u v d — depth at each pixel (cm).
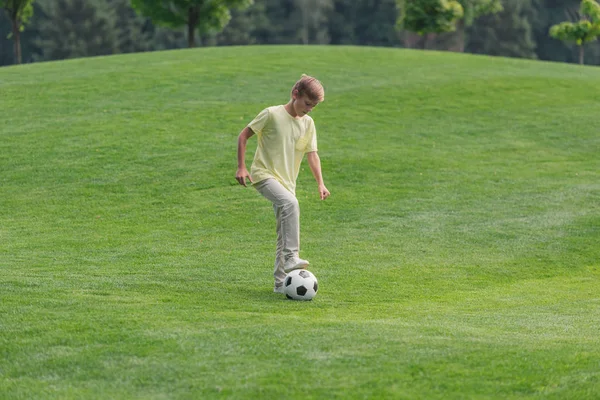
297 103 1272
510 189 2592
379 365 863
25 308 1095
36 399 775
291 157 1298
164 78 4369
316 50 5578
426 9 8344
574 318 1175
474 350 923
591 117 3831
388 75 4641
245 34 12569
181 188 2547
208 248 1828
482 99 4109
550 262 1802
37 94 3997
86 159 2889
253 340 950
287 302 1249
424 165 2897
